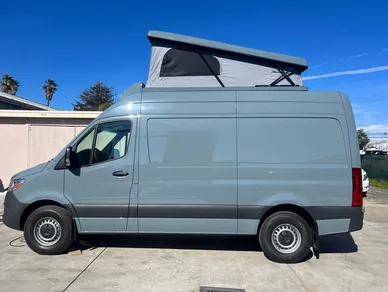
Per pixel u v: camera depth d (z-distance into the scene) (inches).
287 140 194.1
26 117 455.8
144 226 198.2
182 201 195.6
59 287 159.3
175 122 199.2
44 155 461.1
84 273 176.9
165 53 247.3
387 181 732.7
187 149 197.2
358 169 190.9
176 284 165.3
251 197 193.0
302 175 191.5
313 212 190.5
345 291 161.0
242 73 242.2
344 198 189.9
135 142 199.6
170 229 197.5
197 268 186.7
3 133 459.5
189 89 203.8
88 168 200.2
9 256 201.3
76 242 230.8
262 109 197.0
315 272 183.6
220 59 244.1
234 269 185.8
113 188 198.5
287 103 196.9
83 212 199.8
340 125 193.6
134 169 198.2
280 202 190.9
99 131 203.6
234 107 198.2
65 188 201.2
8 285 160.7
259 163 193.6
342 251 225.0
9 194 206.5
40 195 201.2
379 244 244.7
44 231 202.7
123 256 204.5
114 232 199.9
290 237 194.9
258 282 169.0
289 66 239.8
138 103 202.7
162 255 207.6
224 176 194.4
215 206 194.2
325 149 192.4
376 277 178.9
